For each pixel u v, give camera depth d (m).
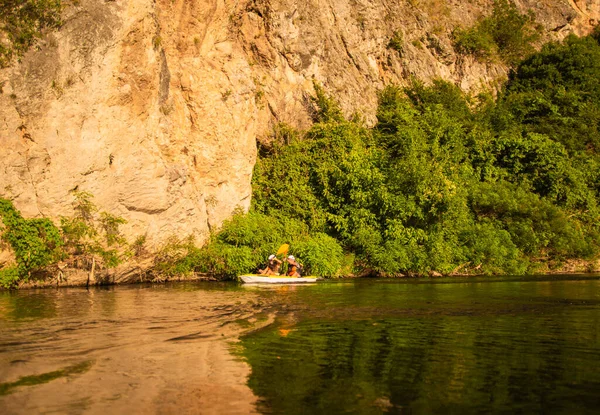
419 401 5.79
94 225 18.22
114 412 5.46
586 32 52.16
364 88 31.69
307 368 7.07
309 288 17.59
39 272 17.66
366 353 7.86
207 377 6.65
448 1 41.91
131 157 19.11
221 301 13.79
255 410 5.54
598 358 7.58
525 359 7.52
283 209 24.88
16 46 17.44
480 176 30.69
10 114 17.23
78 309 12.11
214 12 23.84
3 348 8.01
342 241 24.62
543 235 27.31
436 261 23.91
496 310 12.28
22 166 17.27
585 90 40.28
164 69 20.86
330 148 26.30
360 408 5.57
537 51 44.44
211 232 21.92
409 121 28.55
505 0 44.81
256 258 21.33
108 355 7.63
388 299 14.38
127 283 19.17
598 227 30.45
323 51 30.00
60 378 6.52
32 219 17.17
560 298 14.66
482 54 40.03
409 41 35.88
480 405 5.66
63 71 18.00
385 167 25.16
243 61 24.97
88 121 18.28
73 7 18.25
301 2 29.73
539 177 30.70
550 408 5.58
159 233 19.77
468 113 34.56
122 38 19.05
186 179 20.72
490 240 25.56
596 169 33.50
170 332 9.34
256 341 8.66
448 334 9.28
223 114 23.17
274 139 26.77
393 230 23.91
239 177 23.45
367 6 34.16
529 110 37.16
